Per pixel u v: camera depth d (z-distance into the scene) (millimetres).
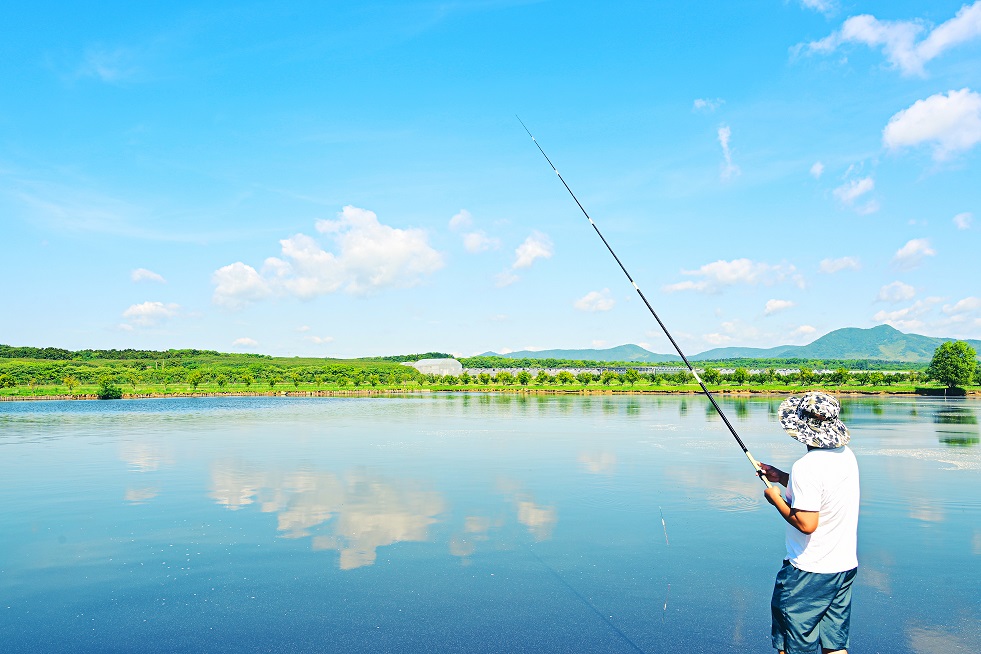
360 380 135125
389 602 7906
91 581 8758
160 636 6914
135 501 14070
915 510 12953
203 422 39375
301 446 24859
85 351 191625
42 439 28359
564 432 30609
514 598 8039
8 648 6645
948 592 8234
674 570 9188
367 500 14078
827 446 4535
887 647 6578
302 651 6516
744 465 19188
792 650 4570
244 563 9516
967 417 41156
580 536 11023
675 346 6418
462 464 19594
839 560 4445
